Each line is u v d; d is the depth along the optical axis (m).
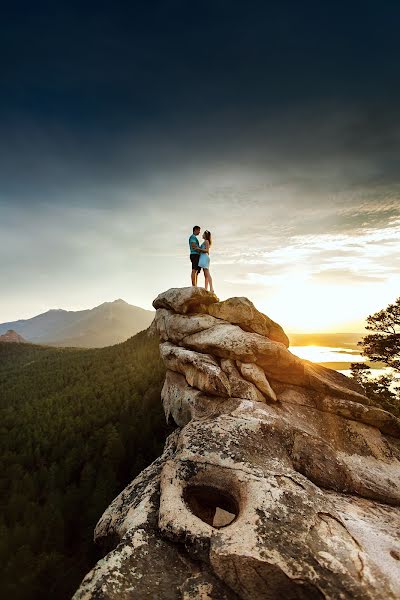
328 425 10.05
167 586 4.64
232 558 4.73
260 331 12.39
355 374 27.41
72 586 23.89
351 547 4.98
